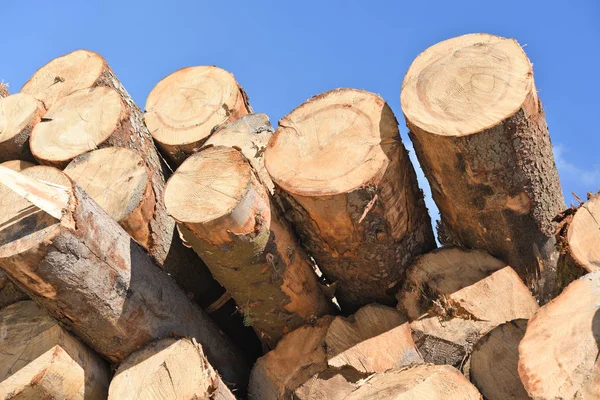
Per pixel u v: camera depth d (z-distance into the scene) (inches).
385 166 140.8
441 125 136.9
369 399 126.6
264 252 147.0
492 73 140.6
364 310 154.1
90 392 151.8
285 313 158.2
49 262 136.3
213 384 142.9
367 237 147.0
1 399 143.3
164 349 149.5
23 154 195.5
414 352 145.9
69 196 141.0
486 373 137.5
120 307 147.7
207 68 201.3
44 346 149.3
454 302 148.9
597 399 105.5
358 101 150.2
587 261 131.2
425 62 147.7
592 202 138.6
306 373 151.2
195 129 187.9
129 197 168.1
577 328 112.8
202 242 144.8
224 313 183.2
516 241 152.6
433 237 168.7
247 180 144.2
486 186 143.9
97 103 193.2
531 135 140.3
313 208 143.0
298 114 151.5
